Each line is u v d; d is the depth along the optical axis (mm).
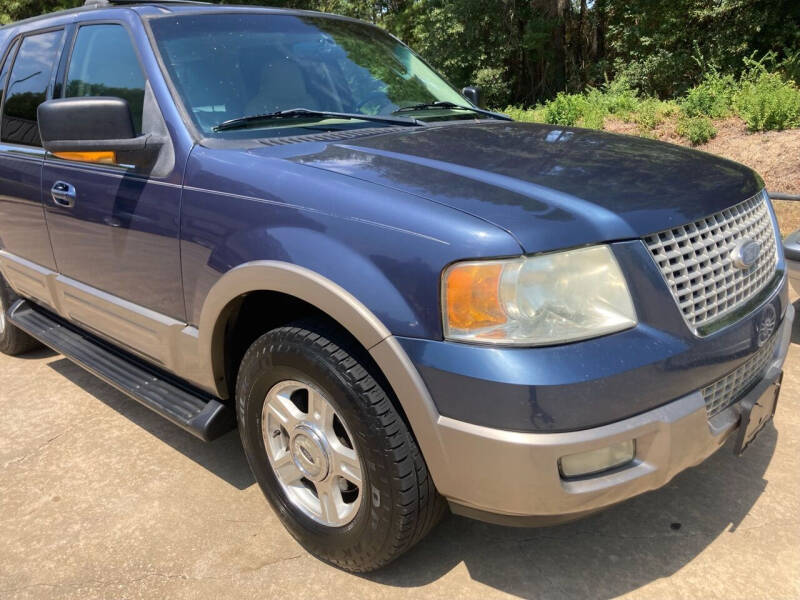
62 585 2322
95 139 2477
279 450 2418
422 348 1851
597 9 19656
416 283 1854
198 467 3008
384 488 2020
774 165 7504
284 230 2129
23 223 3408
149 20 2834
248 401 2387
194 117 2562
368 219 1964
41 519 2674
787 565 2266
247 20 3068
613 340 1801
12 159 3420
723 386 2115
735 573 2242
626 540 2424
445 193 1972
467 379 1780
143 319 2738
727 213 2178
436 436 1872
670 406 1881
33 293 3588
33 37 3551
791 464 2811
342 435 2221
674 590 2188
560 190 1989
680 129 9125
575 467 1818
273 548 2473
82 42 3137
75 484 2904
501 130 2793
